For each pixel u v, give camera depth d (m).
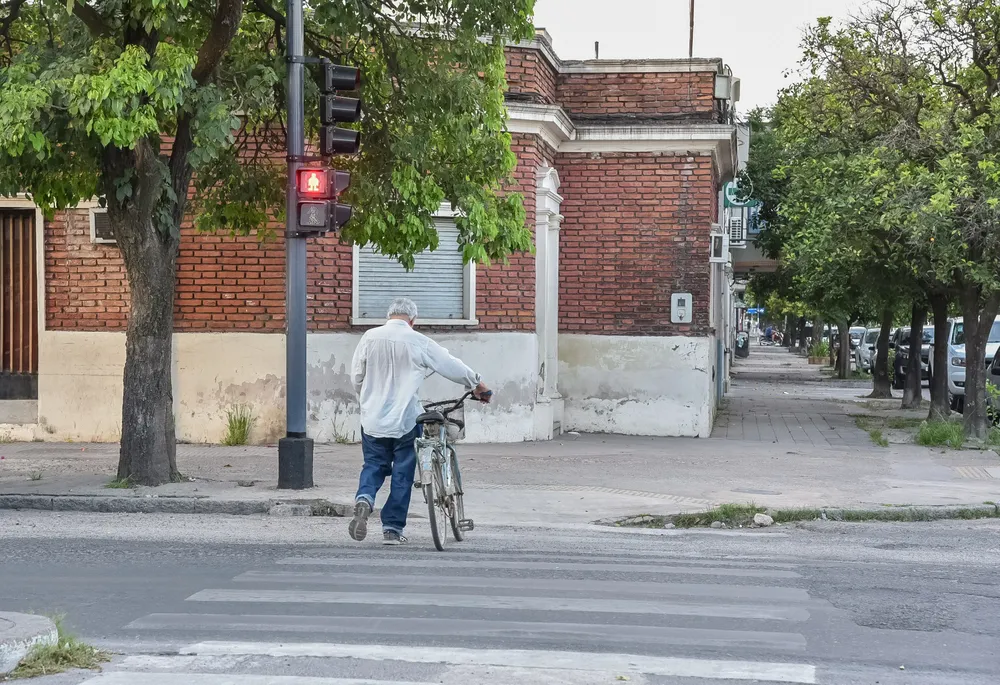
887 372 28.80
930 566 8.47
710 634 6.20
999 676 5.50
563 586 7.40
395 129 12.90
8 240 16.25
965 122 17.00
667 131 17.86
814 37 18.89
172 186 11.34
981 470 13.92
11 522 9.95
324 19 12.20
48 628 5.53
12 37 12.14
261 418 15.63
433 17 12.98
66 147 10.54
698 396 18.14
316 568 7.91
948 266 16.36
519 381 16.50
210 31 11.42
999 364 21.17
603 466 13.79
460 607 6.73
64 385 15.90
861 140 18.92
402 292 16.17
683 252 18.16
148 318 11.34
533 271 16.62
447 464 8.91
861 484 12.56
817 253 18.97
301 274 11.21
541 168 17.19
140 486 11.24
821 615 6.71
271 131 13.73
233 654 5.64
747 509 10.61
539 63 16.88
